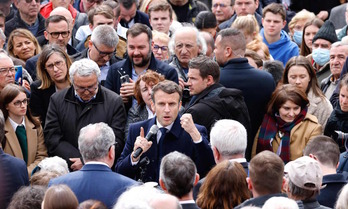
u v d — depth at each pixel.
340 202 11.53
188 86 18.30
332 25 21.47
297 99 17.08
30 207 12.13
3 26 23.72
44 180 14.05
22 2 24.12
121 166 15.31
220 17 26.27
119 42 21.39
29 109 17.62
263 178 12.23
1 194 14.64
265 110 17.58
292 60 18.23
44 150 17.62
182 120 15.41
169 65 18.75
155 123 16.03
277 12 24.11
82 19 24.70
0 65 18.11
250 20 22.25
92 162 13.41
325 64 20.84
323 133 17.70
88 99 17.27
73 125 17.25
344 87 16.94
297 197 12.32
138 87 17.47
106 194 13.14
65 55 18.55
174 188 12.25
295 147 17.05
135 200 9.77
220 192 12.62
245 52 19.84
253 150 17.48
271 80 17.72
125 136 17.33
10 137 17.17
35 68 19.94
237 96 16.83
